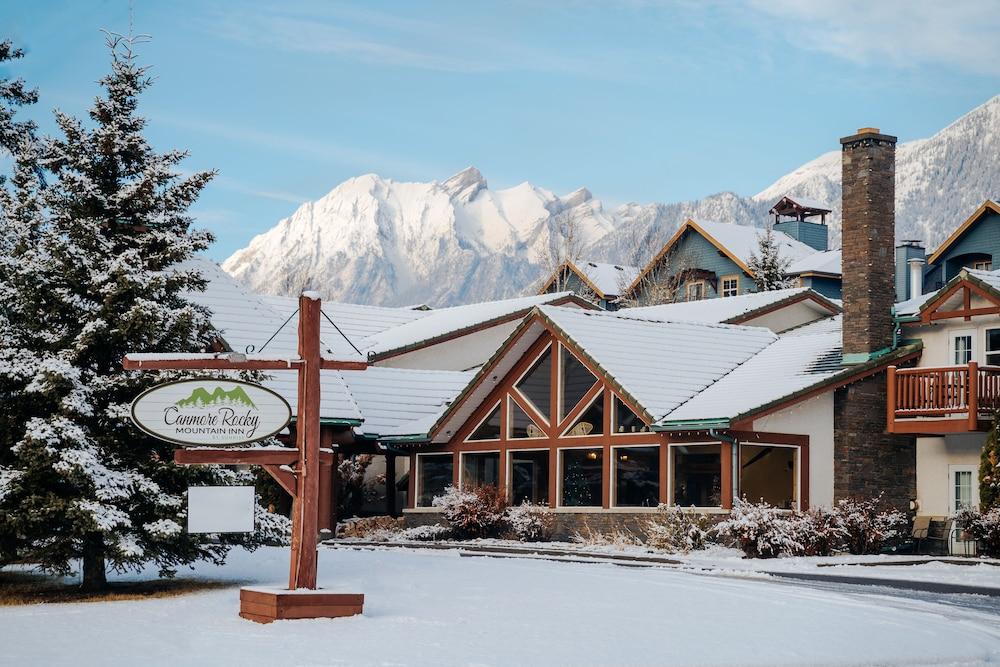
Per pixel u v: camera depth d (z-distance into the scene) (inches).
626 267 3093.0
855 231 1279.5
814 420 1217.4
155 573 894.4
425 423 1477.6
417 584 790.5
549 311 1349.7
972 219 2030.0
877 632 617.0
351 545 1293.1
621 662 518.0
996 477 1114.7
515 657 521.3
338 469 1519.4
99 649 526.6
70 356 756.6
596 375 1291.8
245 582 831.1
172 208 814.5
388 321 2004.2
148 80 820.0
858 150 1286.9
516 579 835.4
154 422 654.5
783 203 2800.2
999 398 1181.1
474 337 1802.4
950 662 548.7
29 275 772.0
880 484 1242.6
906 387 1231.5
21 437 757.9
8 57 1342.3
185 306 805.2
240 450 657.0
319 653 521.7
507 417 1393.9
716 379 1333.7
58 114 795.4
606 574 892.6
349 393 1413.6
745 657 538.0
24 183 796.6
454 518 1344.7
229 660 502.0
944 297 1225.4
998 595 813.2
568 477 1323.8
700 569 979.9
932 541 1227.2
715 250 2578.7
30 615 642.8
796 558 1067.9
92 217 794.8
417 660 507.5
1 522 727.7
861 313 1262.3
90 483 730.8
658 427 1198.3
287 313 1790.1
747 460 1180.5
